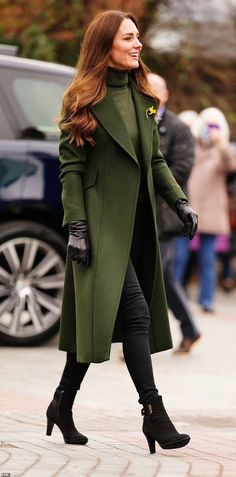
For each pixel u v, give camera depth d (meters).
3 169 13.93
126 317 7.76
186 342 13.94
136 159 7.86
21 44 22.34
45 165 14.08
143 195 7.94
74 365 8.07
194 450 7.93
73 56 22.77
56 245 14.20
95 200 7.85
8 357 13.33
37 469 7.05
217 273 25.25
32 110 14.25
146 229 7.96
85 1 22.98
